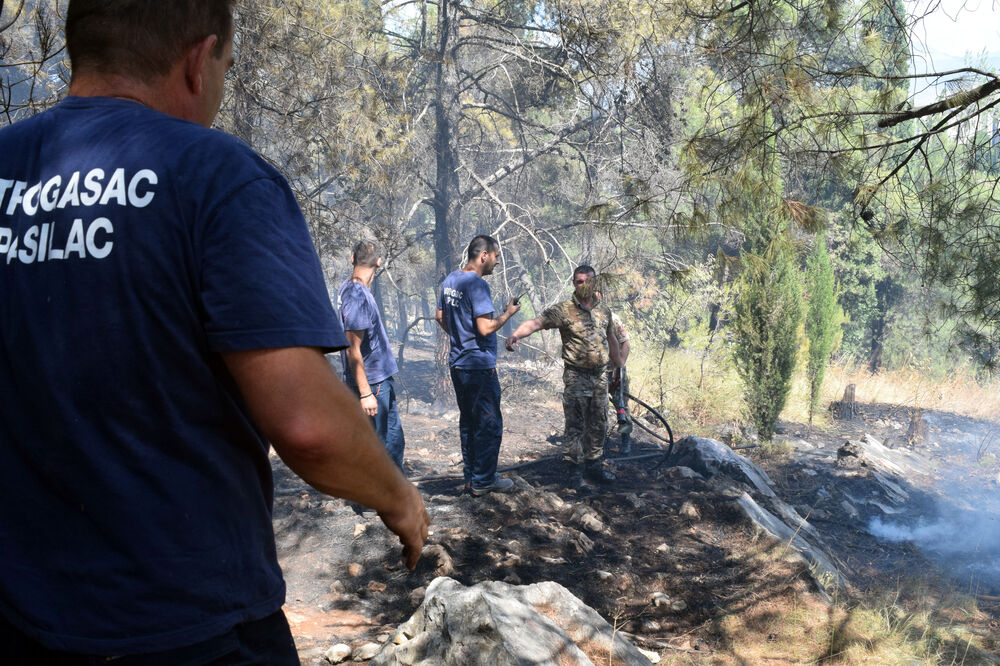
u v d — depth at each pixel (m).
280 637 1.09
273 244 0.98
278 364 0.93
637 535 5.69
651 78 8.91
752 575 4.91
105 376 0.94
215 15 1.15
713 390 11.70
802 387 13.43
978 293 4.48
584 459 7.16
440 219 15.52
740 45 3.92
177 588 0.95
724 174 3.97
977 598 5.25
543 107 16.33
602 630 3.41
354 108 8.52
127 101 1.10
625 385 8.50
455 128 15.12
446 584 3.36
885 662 3.81
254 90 7.73
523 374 15.12
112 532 0.93
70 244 0.98
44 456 0.95
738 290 11.14
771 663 3.80
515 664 2.67
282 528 5.24
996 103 3.89
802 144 4.14
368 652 3.38
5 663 0.97
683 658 3.85
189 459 0.98
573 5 5.66
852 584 5.33
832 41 3.97
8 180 1.07
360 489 1.04
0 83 3.45
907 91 3.91
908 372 16.36
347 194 10.41
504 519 5.68
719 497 6.22
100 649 0.92
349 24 8.71
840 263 19.73
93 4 1.10
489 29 15.03
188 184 0.98
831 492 7.83
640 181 4.25
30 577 0.94
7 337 0.98
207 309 0.94
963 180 4.23
